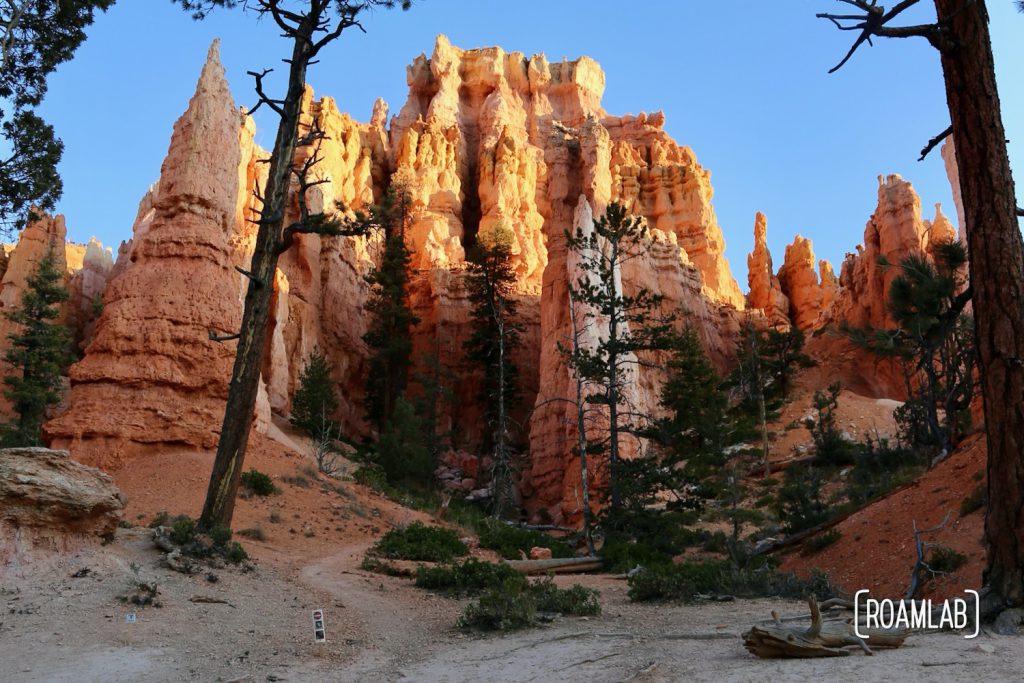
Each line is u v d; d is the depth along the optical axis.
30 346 41.47
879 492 26.30
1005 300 10.21
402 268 57.00
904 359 32.06
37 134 24.09
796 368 59.03
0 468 12.63
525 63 114.81
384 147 90.88
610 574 23.36
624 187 88.44
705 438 38.44
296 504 24.36
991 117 10.45
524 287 68.81
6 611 10.68
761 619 12.20
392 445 42.75
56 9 24.34
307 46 20.45
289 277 53.34
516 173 86.62
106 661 9.14
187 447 26.44
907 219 63.50
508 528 29.42
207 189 30.42
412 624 12.79
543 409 50.38
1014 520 9.80
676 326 60.91
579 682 8.06
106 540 14.18
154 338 27.31
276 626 11.81
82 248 69.94
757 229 89.81
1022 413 9.91
